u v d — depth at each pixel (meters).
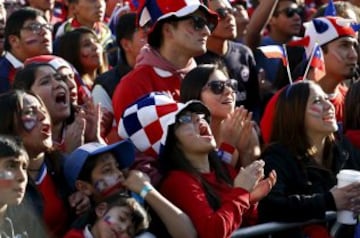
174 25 16.25
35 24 18.64
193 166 13.83
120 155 13.34
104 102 18.11
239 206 13.17
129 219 12.34
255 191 13.82
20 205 11.92
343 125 17.50
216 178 14.09
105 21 26.89
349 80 21.05
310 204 14.45
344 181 14.76
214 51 19.58
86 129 15.03
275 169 14.90
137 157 13.80
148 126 13.86
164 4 16.28
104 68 20.77
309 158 15.34
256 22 22.80
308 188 15.01
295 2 24.98
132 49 18.89
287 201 14.39
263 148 15.91
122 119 14.28
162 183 13.60
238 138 15.32
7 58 18.73
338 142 16.55
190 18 16.20
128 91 15.88
